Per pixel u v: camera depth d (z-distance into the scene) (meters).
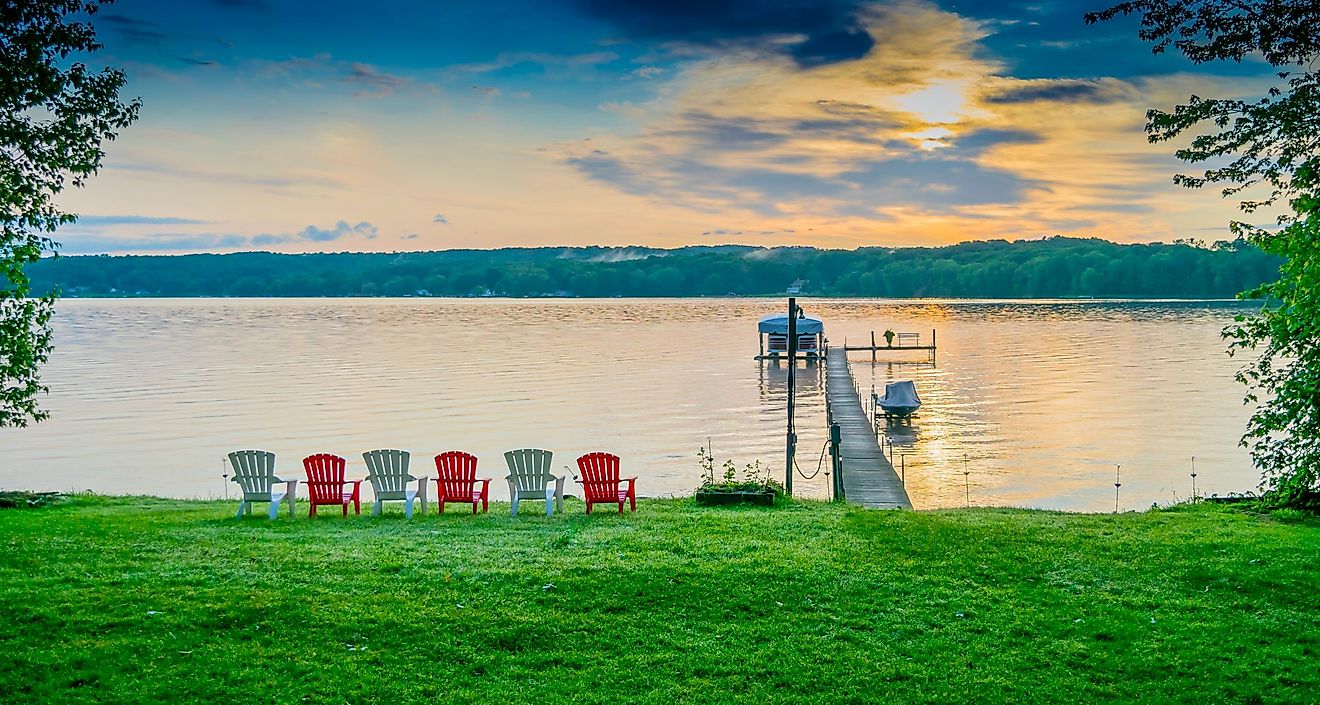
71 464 32.69
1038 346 84.19
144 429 40.06
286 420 42.66
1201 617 10.10
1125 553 12.38
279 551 12.50
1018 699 8.34
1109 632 9.70
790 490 23.81
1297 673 8.70
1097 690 8.47
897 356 77.50
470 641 9.47
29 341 17.20
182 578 11.06
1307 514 15.32
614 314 163.75
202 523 15.10
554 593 10.72
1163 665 8.93
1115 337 93.50
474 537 13.68
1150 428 39.38
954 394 51.94
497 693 8.41
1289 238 15.08
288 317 152.38
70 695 8.12
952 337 97.12
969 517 15.20
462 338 98.94
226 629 9.59
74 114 14.56
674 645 9.43
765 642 9.52
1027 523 14.42
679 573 11.40
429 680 8.65
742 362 72.69
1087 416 43.03
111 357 75.44
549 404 48.31
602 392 53.69
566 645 9.43
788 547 12.77
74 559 11.87
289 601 10.30
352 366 68.19
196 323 131.88
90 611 9.87
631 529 14.25
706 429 40.47
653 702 8.28
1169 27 14.13
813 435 38.44
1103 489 28.33
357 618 9.90
